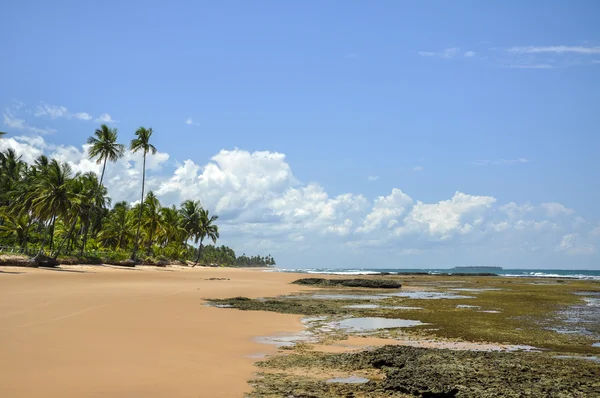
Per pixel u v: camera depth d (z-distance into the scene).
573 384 11.47
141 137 82.38
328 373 12.53
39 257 55.88
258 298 35.53
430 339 18.72
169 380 11.38
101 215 94.44
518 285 64.88
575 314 27.66
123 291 32.62
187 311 24.56
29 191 65.00
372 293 45.09
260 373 12.43
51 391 10.08
